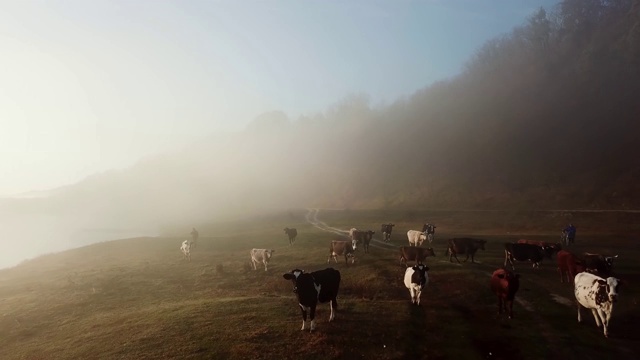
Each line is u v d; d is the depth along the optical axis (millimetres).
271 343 16984
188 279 34344
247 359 15758
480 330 18344
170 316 21703
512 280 19516
